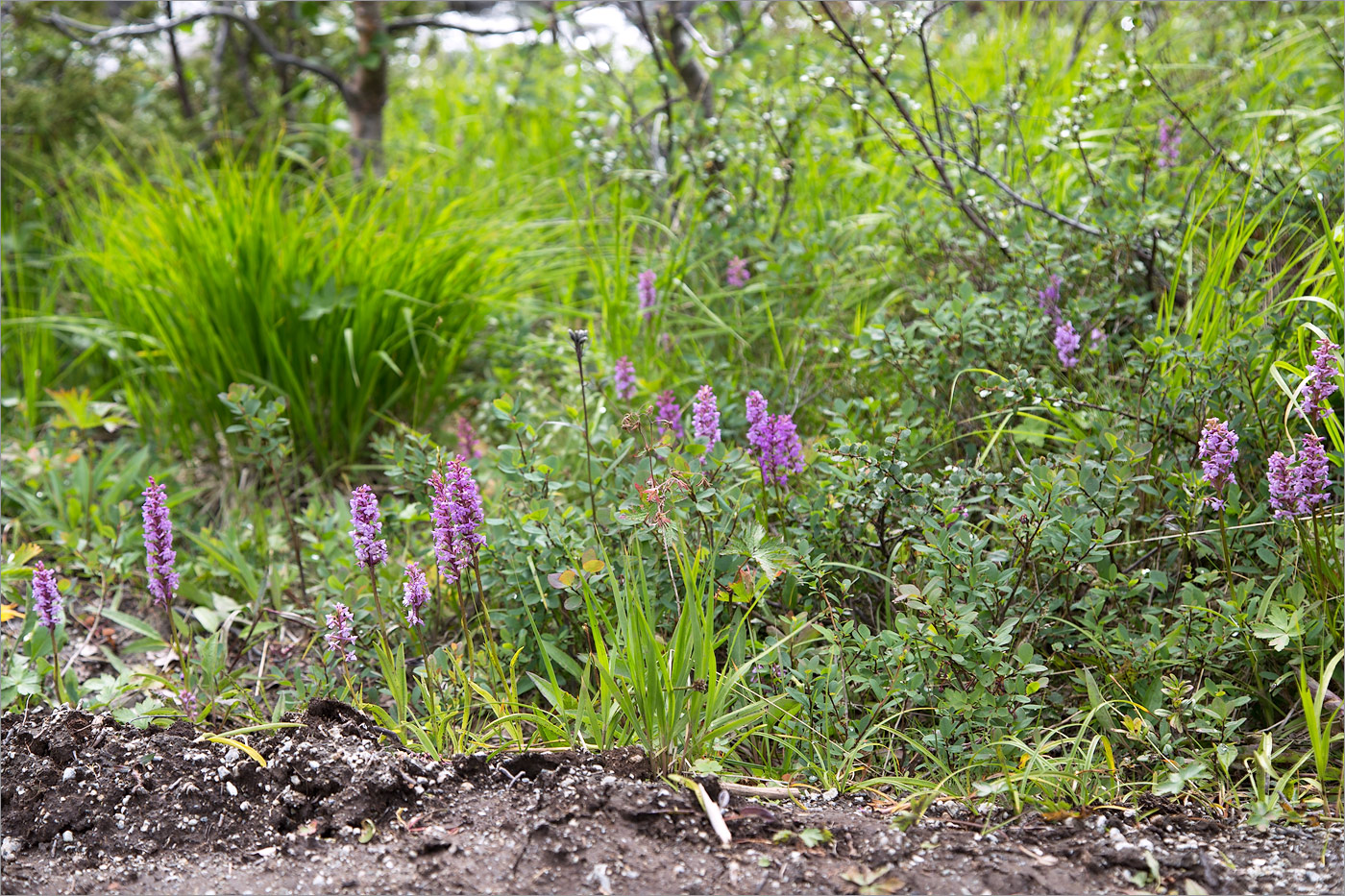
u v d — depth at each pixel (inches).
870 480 113.6
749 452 126.2
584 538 117.9
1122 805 93.2
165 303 174.7
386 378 178.5
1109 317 140.6
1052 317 141.6
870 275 174.7
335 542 143.7
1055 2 227.0
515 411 121.4
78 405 168.1
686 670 97.2
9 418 190.5
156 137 235.8
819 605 119.5
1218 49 209.3
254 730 102.3
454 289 178.9
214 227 176.4
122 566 141.9
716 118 192.4
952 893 81.1
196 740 100.9
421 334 176.7
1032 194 166.2
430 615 130.3
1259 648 104.1
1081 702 110.2
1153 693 101.7
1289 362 123.3
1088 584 114.6
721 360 169.2
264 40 217.3
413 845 87.4
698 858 85.4
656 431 138.7
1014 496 105.1
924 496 112.7
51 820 92.0
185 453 177.9
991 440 123.3
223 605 139.4
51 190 233.5
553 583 110.7
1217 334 128.1
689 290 167.8
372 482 173.5
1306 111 162.1
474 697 112.4
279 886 83.6
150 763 97.3
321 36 263.9
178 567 147.3
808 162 197.2
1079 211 156.0
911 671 104.7
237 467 172.2
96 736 101.1
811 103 189.8
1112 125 196.5
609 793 91.6
